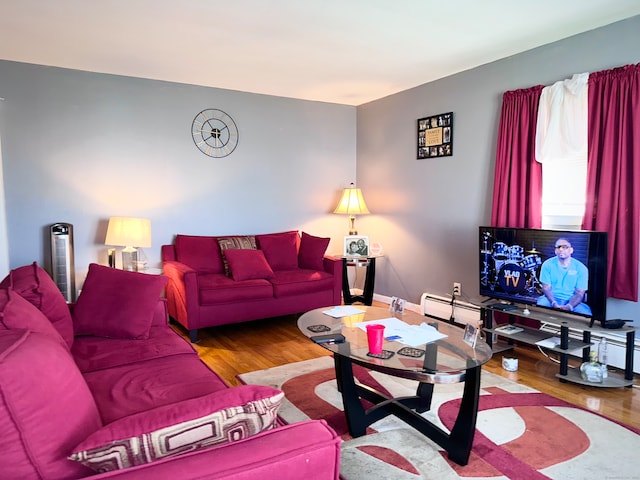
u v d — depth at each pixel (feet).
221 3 8.48
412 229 15.38
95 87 13.03
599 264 8.89
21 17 9.10
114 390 5.72
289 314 14.61
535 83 11.22
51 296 6.90
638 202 9.15
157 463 3.20
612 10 8.95
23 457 3.08
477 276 13.16
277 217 16.46
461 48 11.15
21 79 12.09
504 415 7.93
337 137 17.56
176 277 12.59
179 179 14.47
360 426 7.26
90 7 8.63
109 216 13.48
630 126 9.23
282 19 9.27
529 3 8.57
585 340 9.77
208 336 12.77
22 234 12.37
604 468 6.36
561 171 10.85
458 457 6.48
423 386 8.04
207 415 3.42
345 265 15.52
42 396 3.22
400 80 14.14
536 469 6.33
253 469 3.21
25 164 12.29
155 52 11.33
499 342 11.76
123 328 7.69
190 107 14.49
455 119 13.52
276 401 3.65
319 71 13.09
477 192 12.98
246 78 13.80
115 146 13.42
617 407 8.26
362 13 9.00
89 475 3.30
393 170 16.11
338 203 17.66
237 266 13.26
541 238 9.93
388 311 9.23
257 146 15.83
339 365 7.39
